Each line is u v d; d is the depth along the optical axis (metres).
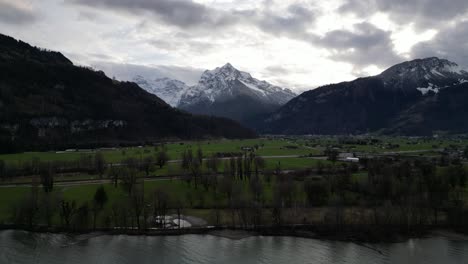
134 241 149.88
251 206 166.00
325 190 188.12
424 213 165.88
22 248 141.50
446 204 181.75
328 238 153.62
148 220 169.62
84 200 183.38
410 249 144.25
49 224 161.62
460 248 145.00
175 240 151.12
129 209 164.62
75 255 136.12
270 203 185.38
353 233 156.38
